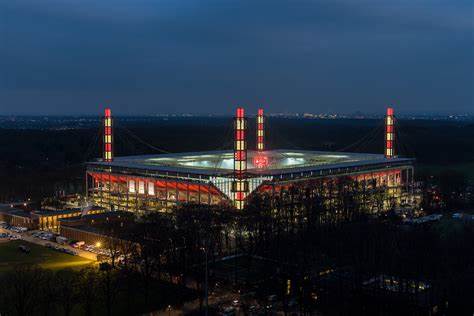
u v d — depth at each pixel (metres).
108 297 170.38
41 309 176.62
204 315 172.62
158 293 196.00
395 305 174.38
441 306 176.25
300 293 181.25
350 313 170.88
